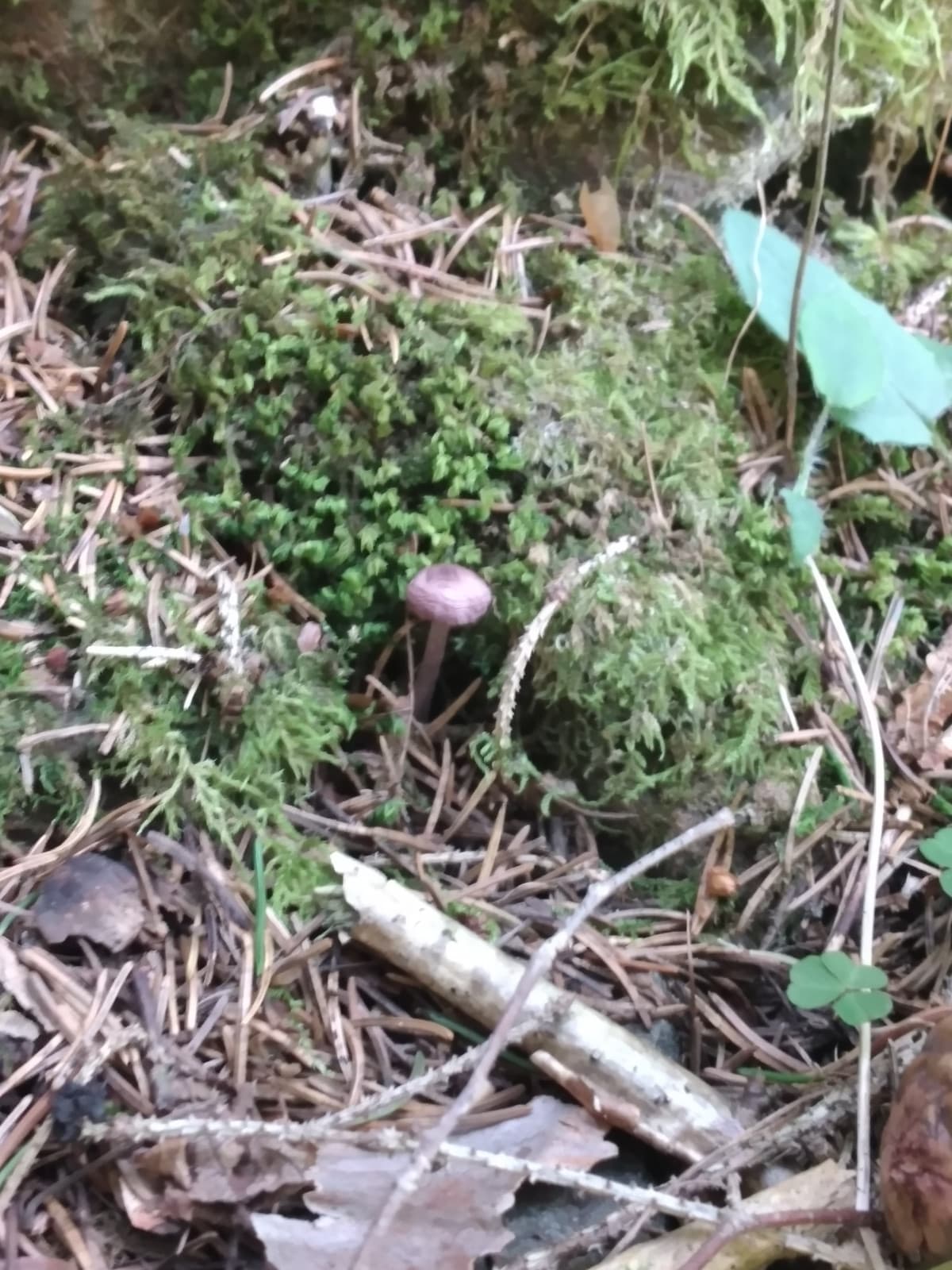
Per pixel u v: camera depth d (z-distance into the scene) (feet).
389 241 0.89
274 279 0.83
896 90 0.97
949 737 0.84
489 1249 0.60
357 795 0.82
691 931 0.78
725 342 0.92
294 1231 0.60
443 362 0.83
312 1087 0.69
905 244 0.99
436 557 0.84
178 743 0.75
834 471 0.92
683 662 0.81
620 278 0.92
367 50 0.92
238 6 0.92
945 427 0.94
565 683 0.83
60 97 0.96
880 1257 0.62
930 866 0.80
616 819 0.84
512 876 0.79
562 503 0.84
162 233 0.86
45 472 0.81
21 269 0.89
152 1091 0.66
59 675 0.75
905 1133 0.61
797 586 0.88
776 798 0.82
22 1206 0.62
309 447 0.84
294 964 0.72
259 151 0.90
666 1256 0.62
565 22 0.90
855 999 0.68
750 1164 0.67
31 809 0.73
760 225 0.88
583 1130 0.68
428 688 0.85
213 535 0.84
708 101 0.92
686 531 0.85
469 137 0.95
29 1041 0.65
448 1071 0.63
